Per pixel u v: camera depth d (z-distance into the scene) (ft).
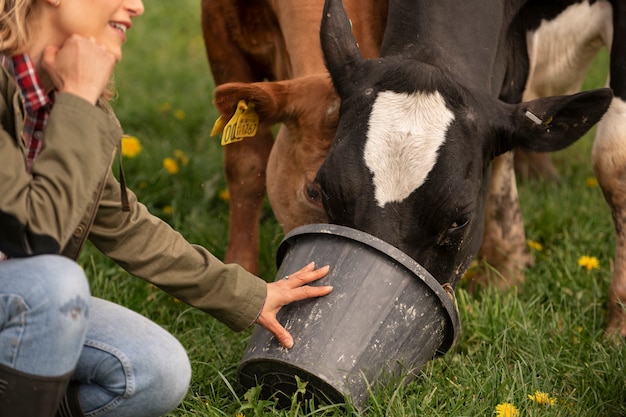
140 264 9.98
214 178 19.06
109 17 9.12
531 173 20.30
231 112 12.34
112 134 8.74
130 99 23.70
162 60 28.30
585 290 14.93
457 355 12.46
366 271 10.33
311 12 14.29
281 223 13.73
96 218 9.78
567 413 11.12
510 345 12.94
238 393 11.44
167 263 10.01
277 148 13.87
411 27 12.76
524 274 15.93
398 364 10.48
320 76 13.00
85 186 8.48
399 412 10.38
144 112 22.82
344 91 11.84
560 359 12.43
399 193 10.90
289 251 10.98
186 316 13.99
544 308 14.76
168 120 22.58
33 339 8.38
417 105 11.35
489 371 11.71
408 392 11.40
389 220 10.84
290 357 10.18
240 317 10.15
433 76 11.59
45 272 8.38
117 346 9.10
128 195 9.96
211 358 12.39
